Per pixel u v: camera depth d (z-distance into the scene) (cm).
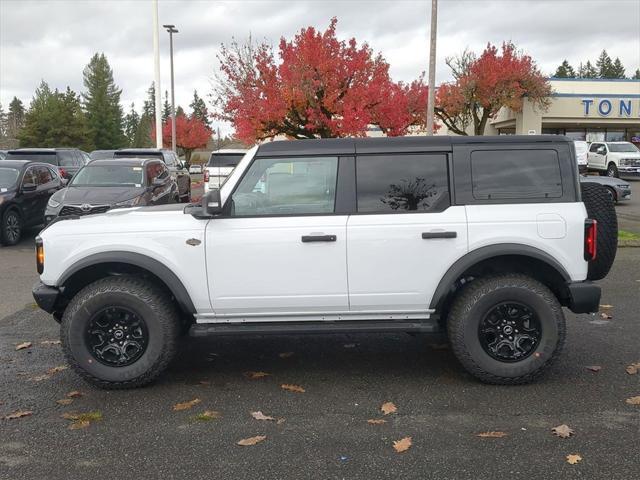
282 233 457
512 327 465
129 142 9256
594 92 3747
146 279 478
